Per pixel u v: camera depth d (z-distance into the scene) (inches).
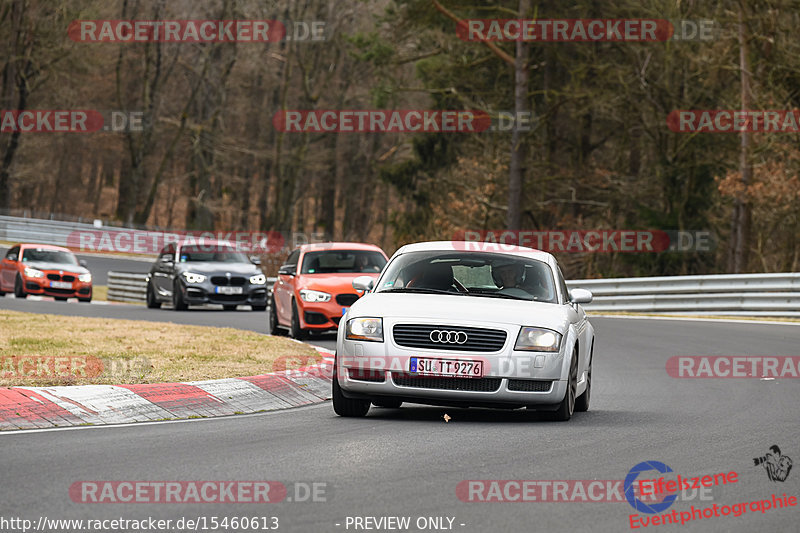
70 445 1246.9
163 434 1354.6
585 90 6678.2
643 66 7293.3
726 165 7386.8
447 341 1488.7
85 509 913.5
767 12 6176.2
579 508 944.3
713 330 3484.3
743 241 6318.9
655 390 2020.2
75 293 4832.7
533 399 1488.7
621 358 2650.1
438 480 1056.2
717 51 6633.9
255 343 2498.8
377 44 7406.5
